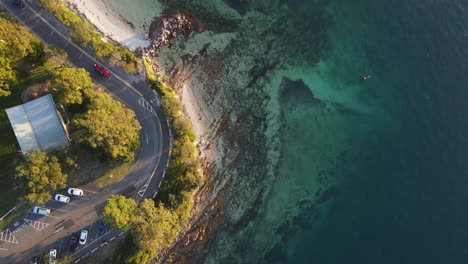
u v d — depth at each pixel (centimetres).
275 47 7719
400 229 7594
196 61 7388
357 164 7875
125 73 6969
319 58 7869
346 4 7988
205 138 7312
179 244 7106
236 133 7481
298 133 7750
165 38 7250
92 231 6669
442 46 7944
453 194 7619
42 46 6644
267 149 7606
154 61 7225
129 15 7269
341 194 7819
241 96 7531
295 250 7631
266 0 7794
